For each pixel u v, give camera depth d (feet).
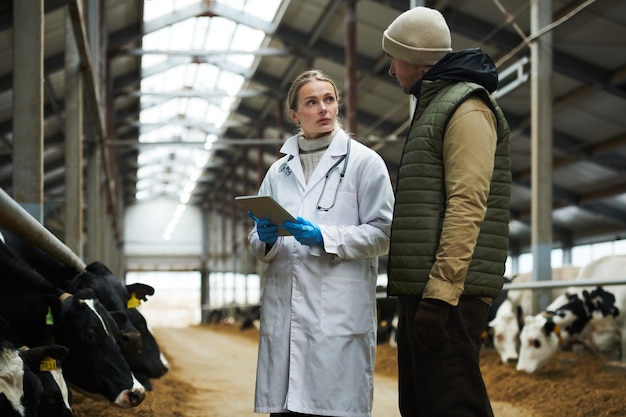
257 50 64.08
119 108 86.94
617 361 26.37
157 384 25.40
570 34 45.37
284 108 81.82
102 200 49.65
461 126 8.65
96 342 12.88
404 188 9.00
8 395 9.68
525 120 59.36
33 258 17.19
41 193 17.31
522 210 88.17
